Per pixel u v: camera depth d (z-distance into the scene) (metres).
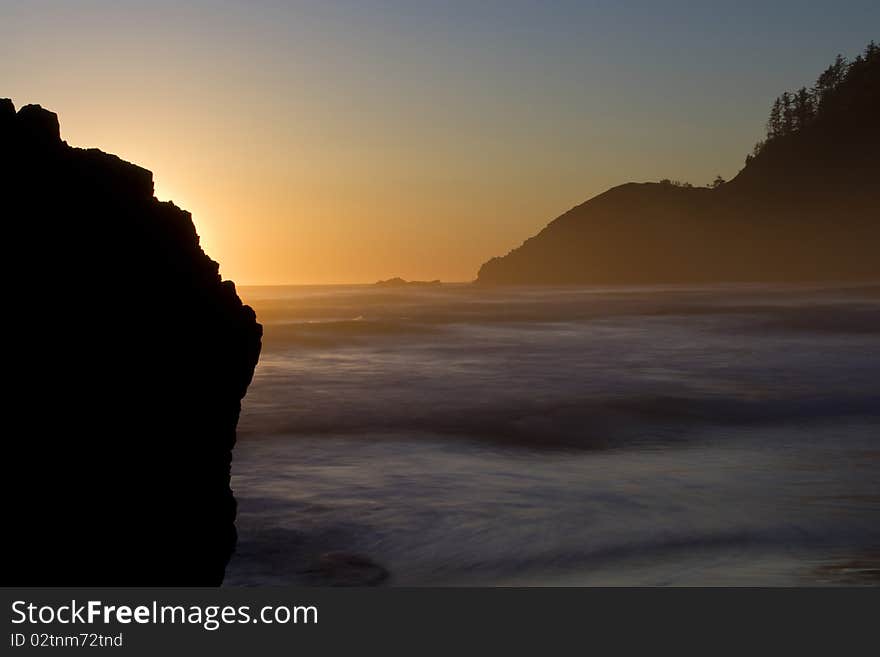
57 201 7.52
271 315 93.69
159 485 8.17
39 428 6.73
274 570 10.30
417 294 186.50
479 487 15.02
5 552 6.32
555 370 37.22
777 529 11.91
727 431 21.66
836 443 19.41
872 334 56.97
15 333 6.65
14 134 7.36
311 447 19.33
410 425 22.69
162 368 8.27
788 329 63.03
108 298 7.74
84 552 7.15
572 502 13.81
